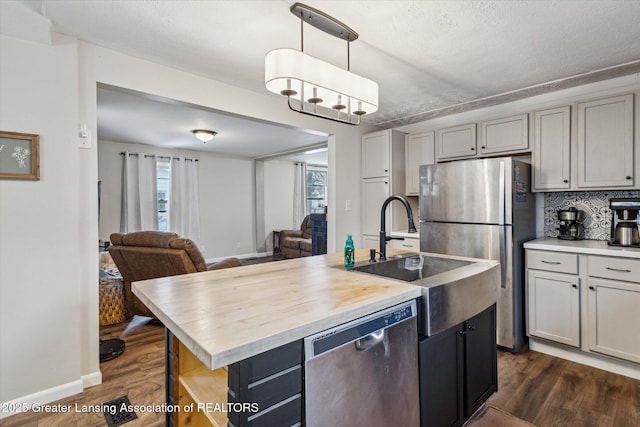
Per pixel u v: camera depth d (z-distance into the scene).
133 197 5.77
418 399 1.38
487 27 1.97
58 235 2.06
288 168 8.09
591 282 2.38
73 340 2.11
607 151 2.56
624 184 2.48
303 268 1.81
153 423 1.83
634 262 2.19
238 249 7.24
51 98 2.04
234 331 0.92
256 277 1.58
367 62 2.46
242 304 1.16
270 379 0.92
